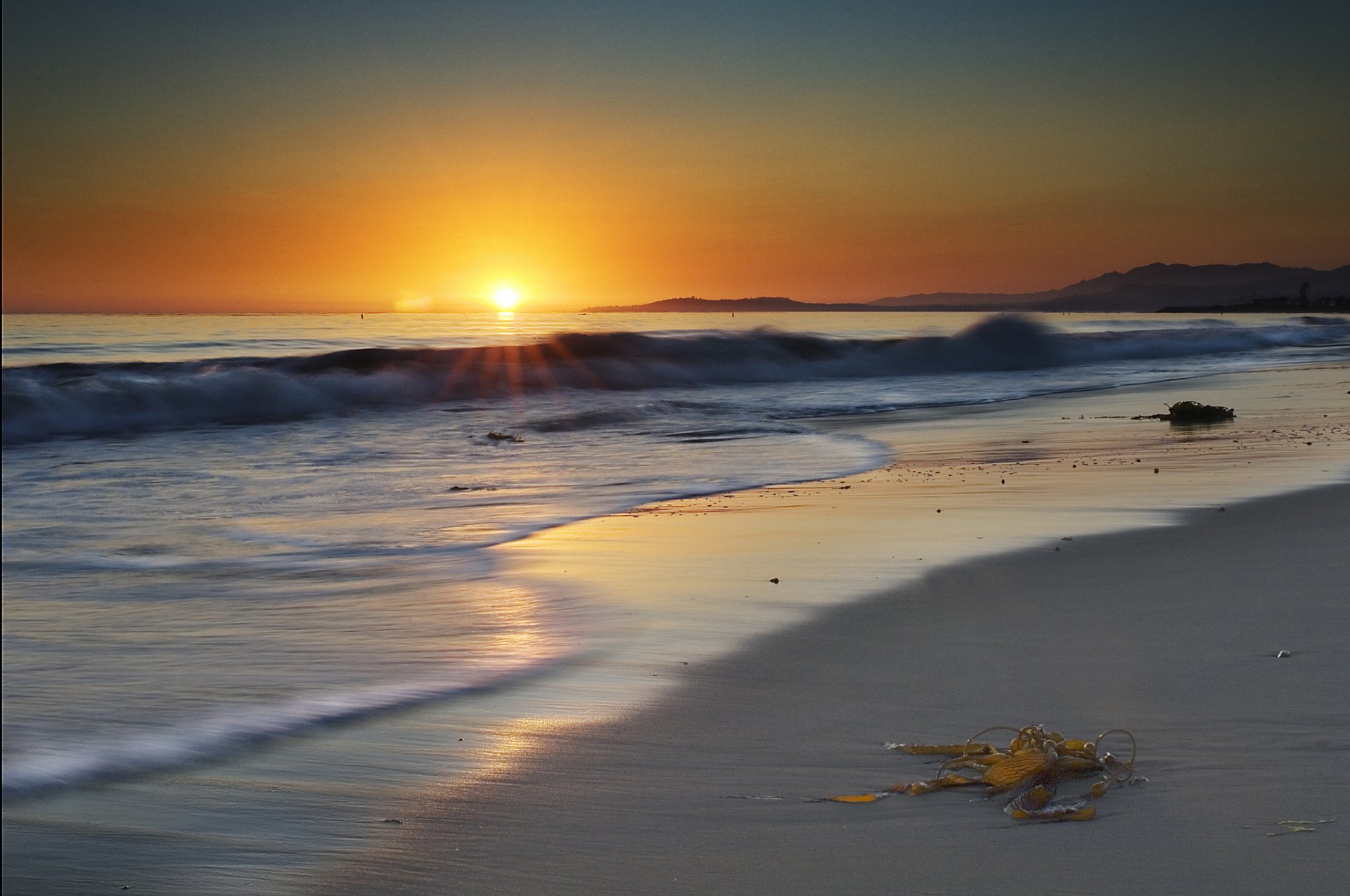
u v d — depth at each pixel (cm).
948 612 658
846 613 666
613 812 391
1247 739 428
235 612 728
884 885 327
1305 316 12719
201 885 351
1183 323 7981
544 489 1293
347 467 1523
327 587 805
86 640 654
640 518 1075
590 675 562
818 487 1252
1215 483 1135
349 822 393
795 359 3556
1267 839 342
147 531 1054
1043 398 2573
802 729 469
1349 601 638
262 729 492
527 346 3319
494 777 429
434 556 916
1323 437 1527
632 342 3475
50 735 486
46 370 2556
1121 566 760
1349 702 465
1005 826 362
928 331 6359
